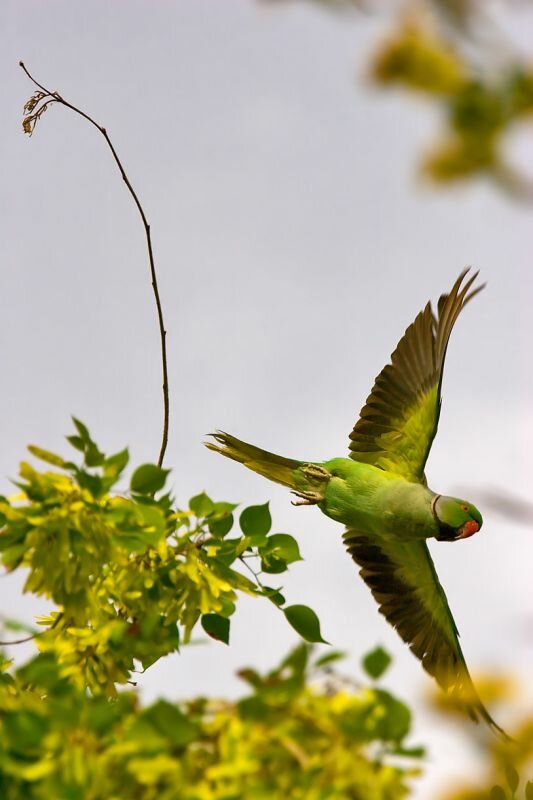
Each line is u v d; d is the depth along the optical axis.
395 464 11.88
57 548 7.29
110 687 7.50
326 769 5.30
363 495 11.74
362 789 5.25
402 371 11.91
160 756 5.45
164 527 7.39
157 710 5.46
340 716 5.39
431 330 11.82
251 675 5.42
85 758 5.64
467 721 3.68
